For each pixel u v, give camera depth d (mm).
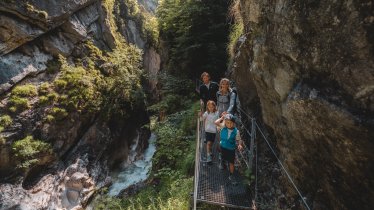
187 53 13789
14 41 10617
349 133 2531
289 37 3400
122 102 15203
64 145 11359
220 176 6000
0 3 10141
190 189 7301
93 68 13891
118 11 19812
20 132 9867
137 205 9000
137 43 22750
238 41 8664
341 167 2822
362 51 2314
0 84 9883
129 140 15875
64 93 11805
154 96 22938
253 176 5422
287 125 3797
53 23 12148
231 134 5625
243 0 5633
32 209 9078
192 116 11461
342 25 2516
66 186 10789
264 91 4551
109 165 13547
